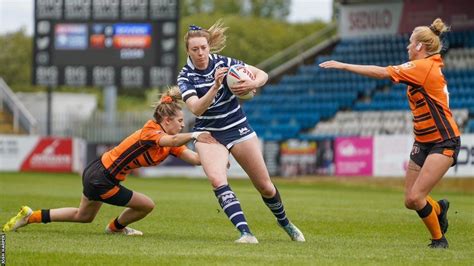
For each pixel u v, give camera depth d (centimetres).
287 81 6000
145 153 1723
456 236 1897
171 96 1720
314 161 4881
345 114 5531
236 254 1433
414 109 1595
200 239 1722
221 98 1622
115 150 1734
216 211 2542
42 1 5584
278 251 1491
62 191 3606
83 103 8175
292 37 10300
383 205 2958
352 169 4728
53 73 5584
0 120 6875
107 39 5525
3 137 6053
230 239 1733
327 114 5603
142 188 4072
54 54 5584
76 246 1541
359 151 4700
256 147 1648
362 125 5384
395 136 4575
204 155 1627
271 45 10144
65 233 1800
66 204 2766
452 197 3697
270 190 1673
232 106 1636
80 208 1795
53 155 5944
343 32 6119
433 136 1573
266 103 5891
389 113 5353
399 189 4362
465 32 5550
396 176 4562
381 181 4606
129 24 5494
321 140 4856
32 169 5994
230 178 5209
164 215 2381
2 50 10000
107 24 5522
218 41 1669
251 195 3500
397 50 5788
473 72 5334
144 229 1964
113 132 5834
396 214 2519
